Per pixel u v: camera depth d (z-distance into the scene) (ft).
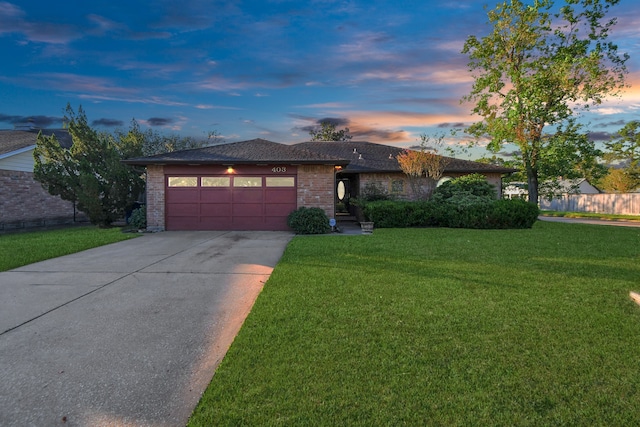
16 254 26.61
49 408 8.09
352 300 15.51
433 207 49.08
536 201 67.15
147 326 13.05
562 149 61.21
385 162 63.26
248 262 24.49
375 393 8.61
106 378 9.42
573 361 10.12
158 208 44.57
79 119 48.93
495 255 26.20
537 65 63.16
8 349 11.12
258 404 8.17
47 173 45.50
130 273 21.22
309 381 9.11
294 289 17.20
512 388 8.81
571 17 60.64
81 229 48.78
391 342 11.37
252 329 12.41
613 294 16.42
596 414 7.82
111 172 47.37
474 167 60.80
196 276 20.51
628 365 9.90
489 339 11.58
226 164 43.91
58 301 15.90
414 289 17.15
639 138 88.53
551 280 18.88
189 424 7.53
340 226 50.60
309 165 44.60
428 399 8.36
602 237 37.29
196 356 10.72
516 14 62.49
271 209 44.83
